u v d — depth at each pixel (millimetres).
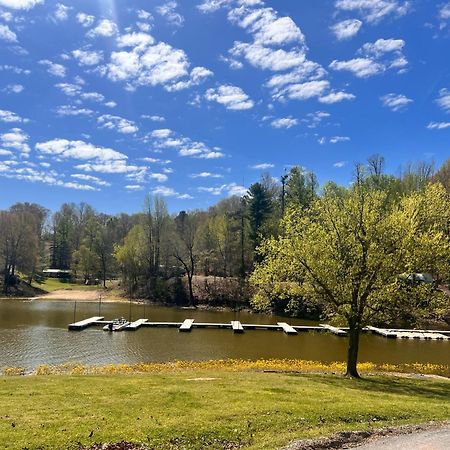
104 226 119875
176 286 81250
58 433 11148
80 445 10570
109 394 15695
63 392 15914
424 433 12812
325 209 23953
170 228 89188
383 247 21859
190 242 85562
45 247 127438
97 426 11828
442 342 44125
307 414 13930
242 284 77938
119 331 46500
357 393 17938
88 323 49312
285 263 23406
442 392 19906
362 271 22172
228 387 17547
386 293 21969
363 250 22125
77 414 12906
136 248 88500
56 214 123875
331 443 11617
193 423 12359
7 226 90062
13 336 42125
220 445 11234
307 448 11164
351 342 23281
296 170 82125
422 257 21500
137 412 13297
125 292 86750
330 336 46531
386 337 46438
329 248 22594
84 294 87562
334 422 13531
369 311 22875
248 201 80812
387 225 22016
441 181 67125
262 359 32844
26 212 102500
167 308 72938
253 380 19734
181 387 17266
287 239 23453
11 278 89250
